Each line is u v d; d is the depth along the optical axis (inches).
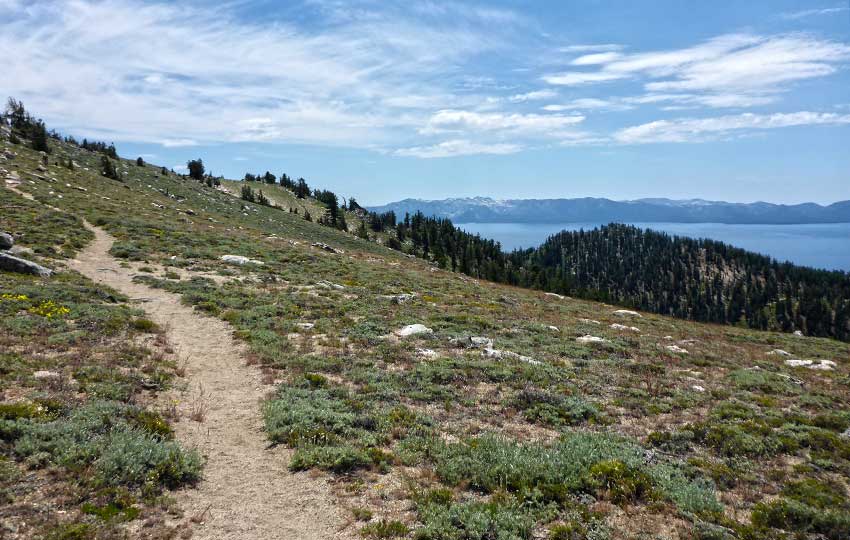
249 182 6525.6
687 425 543.5
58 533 273.1
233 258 1470.2
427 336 865.5
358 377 627.2
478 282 2121.1
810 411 653.3
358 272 1615.4
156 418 446.3
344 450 417.7
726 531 340.2
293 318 915.4
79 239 1413.6
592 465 412.8
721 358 982.4
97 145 4822.8
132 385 512.7
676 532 337.4
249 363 657.6
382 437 459.5
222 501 347.3
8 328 616.4
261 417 498.3
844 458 486.9
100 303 826.2
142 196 2758.4
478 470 400.2
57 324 668.1
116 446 367.9
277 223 3412.9
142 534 292.4
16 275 896.9
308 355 706.2
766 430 537.0
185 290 1043.3
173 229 1862.7
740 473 444.1
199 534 305.7
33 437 359.9
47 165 2696.9
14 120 3777.1
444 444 449.1
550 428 525.3
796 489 411.5
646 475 407.2
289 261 1652.3
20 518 280.8
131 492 334.0
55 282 901.2
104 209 1979.6
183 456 386.0
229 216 3080.7
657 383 719.1
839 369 1040.2
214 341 749.9
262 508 342.3
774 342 1501.0
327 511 343.0
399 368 685.3
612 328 1240.8
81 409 426.0
